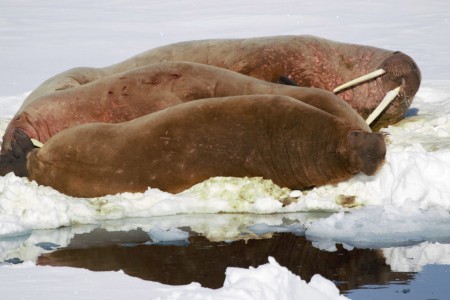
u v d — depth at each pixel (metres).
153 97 38.09
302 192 34.19
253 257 26.75
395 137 39.62
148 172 34.09
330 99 35.19
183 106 34.78
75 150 34.66
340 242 28.53
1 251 28.14
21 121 38.59
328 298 19.59
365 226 29.67
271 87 37.09
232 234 30.00
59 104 38.91
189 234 30.12
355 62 42.22
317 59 42.16
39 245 28.97
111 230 31.09
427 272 24.67
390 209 30.77
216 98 34.94
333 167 32.66
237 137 33.84
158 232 29.86
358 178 33.72
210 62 42.62
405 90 40.69
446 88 54.72
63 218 31.91
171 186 34.25
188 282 23.86
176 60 43.22
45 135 38.69
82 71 43.59
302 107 33.62
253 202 33.47
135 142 34.22
